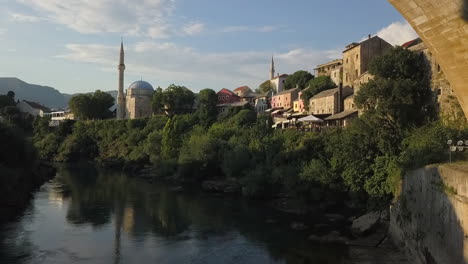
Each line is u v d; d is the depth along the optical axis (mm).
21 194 55969
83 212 50750
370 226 38062
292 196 54406
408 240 30031
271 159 62562
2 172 52156
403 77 60312
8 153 60219
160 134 100875
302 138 62750
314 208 50344
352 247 34750
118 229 42688
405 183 32312
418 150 34875
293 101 113875
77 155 129250
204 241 38344
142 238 39375
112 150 123188
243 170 67500
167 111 148000
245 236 39938
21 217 47188
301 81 123000
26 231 41062
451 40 21016
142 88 170500
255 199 59562
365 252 32719
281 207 53094
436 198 23719
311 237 38438
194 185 74938
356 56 87250
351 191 46469
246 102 134500
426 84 58469
